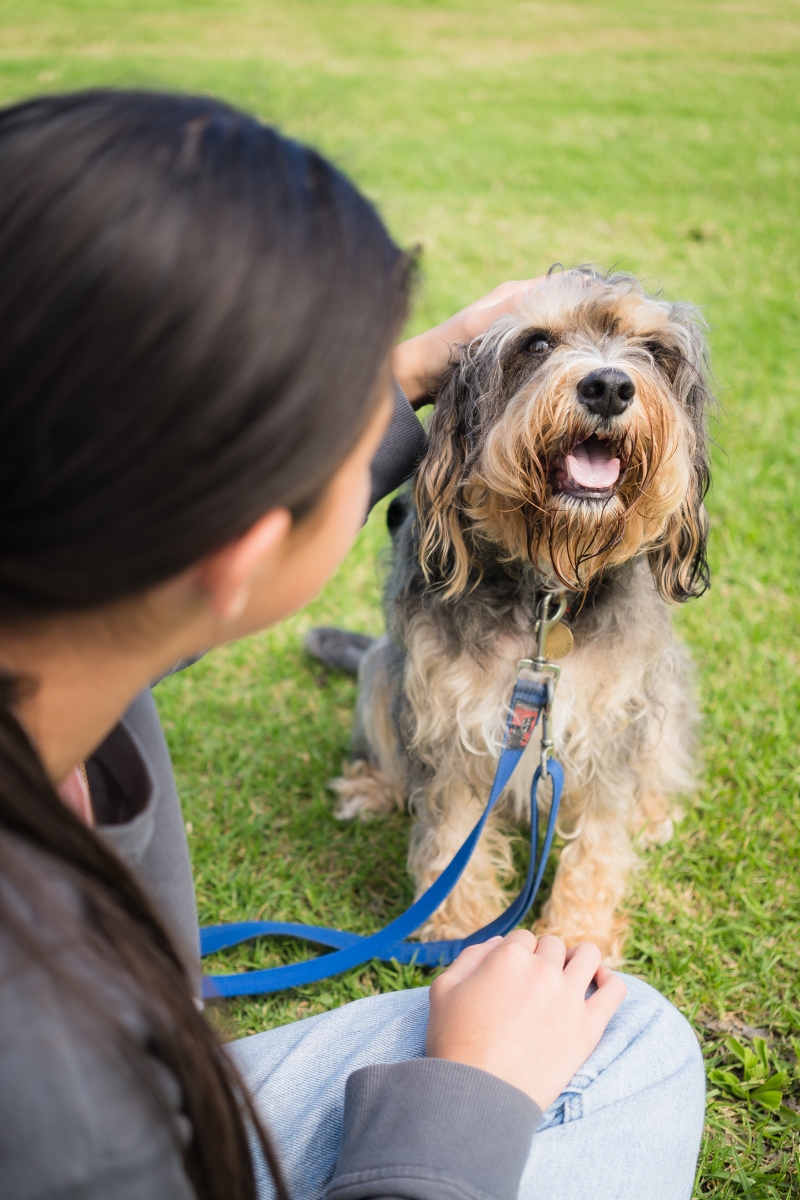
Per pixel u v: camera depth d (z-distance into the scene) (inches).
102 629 33.4
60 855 32.0
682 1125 52.6
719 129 434.3
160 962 33.1
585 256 284.5
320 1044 59.0
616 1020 57.2
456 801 103.3
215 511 29.7
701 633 141.2
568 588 91.7
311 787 123.3
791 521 164.4
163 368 28.1
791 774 117.2
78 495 28.8
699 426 99.7
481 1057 49.7
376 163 368.8
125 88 32.7
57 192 28.2
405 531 101.3
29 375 27.9
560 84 523.5
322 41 618.5
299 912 104.6
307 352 29.8
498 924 91.8
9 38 571.2
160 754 52.6
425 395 97.5
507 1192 43.1
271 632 148.0
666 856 111.3
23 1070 29.1
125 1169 30.5
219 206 29.3
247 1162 38.0
